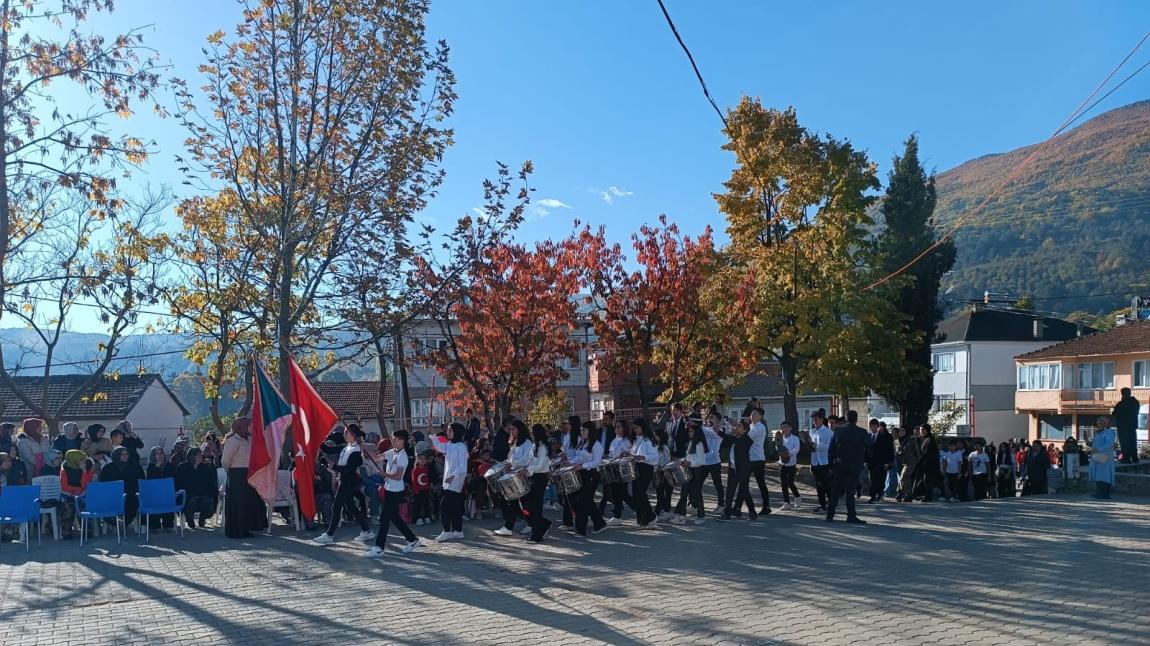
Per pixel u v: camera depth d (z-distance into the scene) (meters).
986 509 17.48
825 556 12.18
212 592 10.34
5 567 12.01
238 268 19.72
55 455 15.49
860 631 8.17
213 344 23.23
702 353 24.72
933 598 9.44
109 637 8.45
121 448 14.98
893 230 35.22
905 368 28.67
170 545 13.78
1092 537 13.34
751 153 28.25
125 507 14.77
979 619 8.51
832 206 27.70
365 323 19.70
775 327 27.80
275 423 14.55
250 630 8.62
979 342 55.84
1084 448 32.78
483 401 21.25
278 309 19.59
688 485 16.11
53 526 14.50
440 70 19.69
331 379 60.41
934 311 35.47
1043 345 56.25
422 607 9.48
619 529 15.44
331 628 8.65
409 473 16.23
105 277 18.06
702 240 24.33
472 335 20.91
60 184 15.82
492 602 9.69
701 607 9.26
